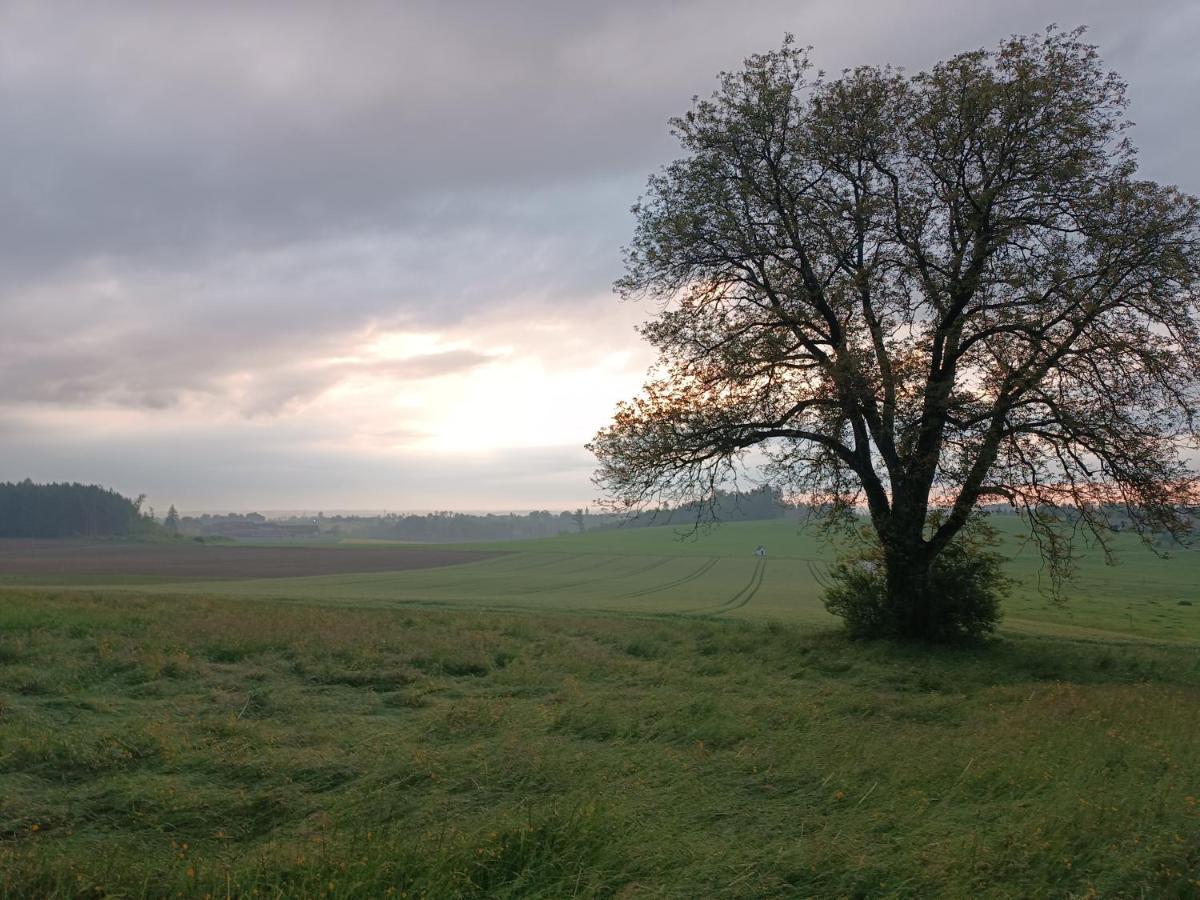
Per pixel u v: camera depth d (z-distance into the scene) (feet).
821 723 36.19
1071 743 30.94
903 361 66.69
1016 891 18.35
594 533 587.68
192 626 63.77
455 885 17.97
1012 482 68.28
